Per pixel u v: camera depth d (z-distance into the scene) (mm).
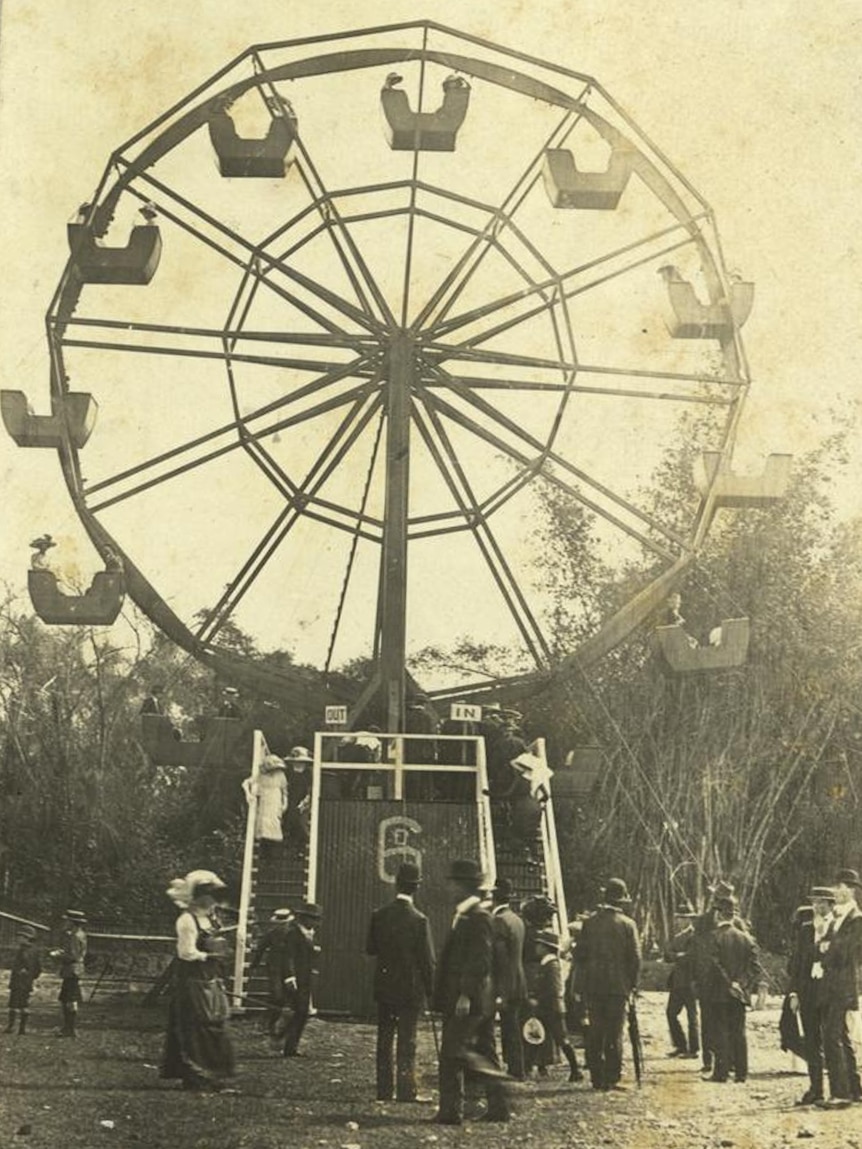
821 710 27062
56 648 32156
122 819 28781
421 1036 14773
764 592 27750
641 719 26828
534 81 20562
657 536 29406
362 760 17109
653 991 21922
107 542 20281
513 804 16750
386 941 11062
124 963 23203
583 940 11742
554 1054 12719
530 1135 10180
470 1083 11352
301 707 21719
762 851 26016
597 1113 10852
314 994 15242
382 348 21047
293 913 13547
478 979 10141
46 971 22453
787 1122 10609
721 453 20562
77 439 20156
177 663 32781
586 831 26031
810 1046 11211
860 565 28031
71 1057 13312
